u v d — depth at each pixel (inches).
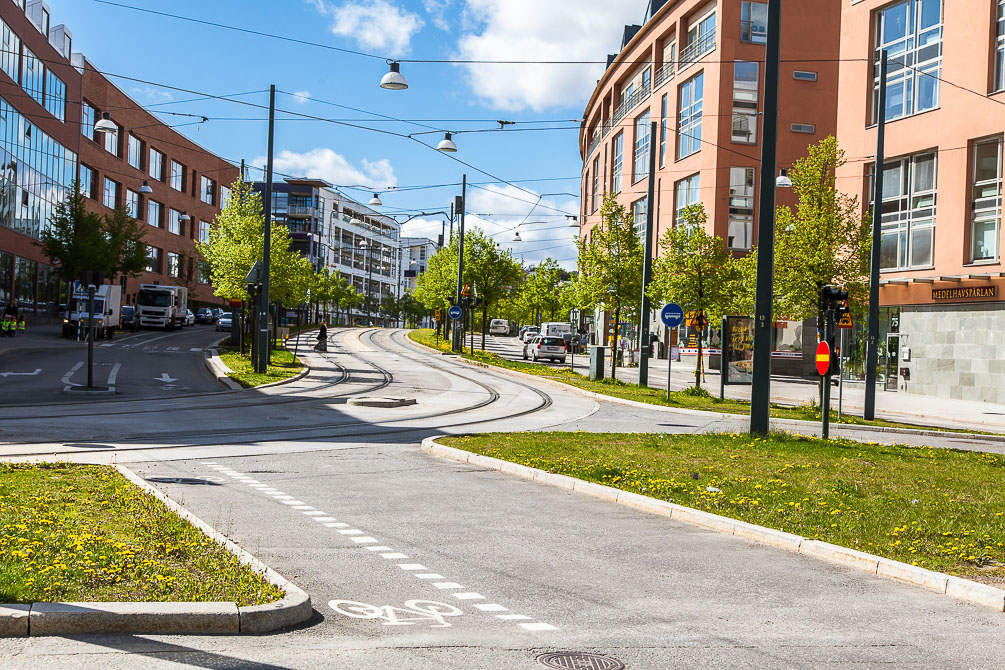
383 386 1232.2
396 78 907.4
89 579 237.9
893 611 256.4
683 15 2154.3
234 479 464.8
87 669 185.8
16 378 1106.7
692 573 295.1
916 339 1381.6
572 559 310.2
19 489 370.3
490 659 204.5
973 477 508.7
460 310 1977.1
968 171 1286.9
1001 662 212.8
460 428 775.7
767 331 664.4
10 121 2082.9
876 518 376.5
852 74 1469.0
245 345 1782.7
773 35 647.1
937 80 1334.9
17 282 2213.3
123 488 390.6
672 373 1862.7
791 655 214.4
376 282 6058.1
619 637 224.7
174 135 3393.2
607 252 1418.6
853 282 983.6
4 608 208.2
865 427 862.5
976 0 1269.7
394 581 273.4
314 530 343.6
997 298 1226.6
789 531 349.4
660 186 2277.3
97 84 2733.8
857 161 1456.7
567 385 1305.4
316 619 232.5
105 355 1544.0
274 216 4788.4
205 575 250.2
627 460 546.9
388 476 494.6
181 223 3506.4
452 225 2429.9
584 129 3282.5
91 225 2201.0
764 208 660.7
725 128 1978.3
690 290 1207.6
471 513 390.9
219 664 193.2
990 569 296.4
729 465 532.4
